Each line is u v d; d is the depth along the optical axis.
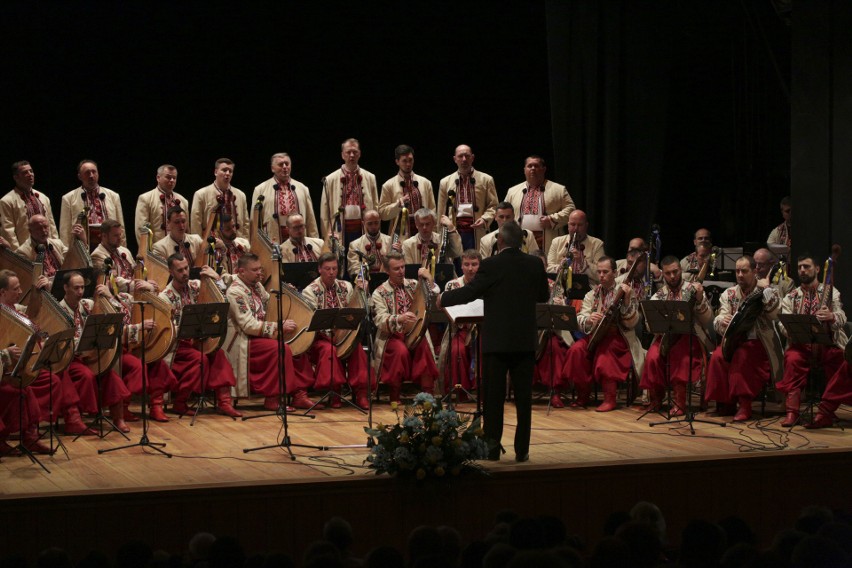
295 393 8.86
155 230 10.08
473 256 8.72
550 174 13.60
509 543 4.10
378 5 12.72
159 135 11.96
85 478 6.18
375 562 3.80
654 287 10.08
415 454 6.13
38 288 7.86
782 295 9.80
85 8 11.44
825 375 8.28
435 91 13.11
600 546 3.78
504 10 13.12
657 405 8.67
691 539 4.01
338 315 7.79
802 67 9.64
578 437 7.50
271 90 12.38
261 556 3.94
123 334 8.21
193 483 5.96
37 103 11.31
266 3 12.19
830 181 9.43
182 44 11.93
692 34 12.70
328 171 12.83
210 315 7.80
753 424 8.06
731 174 13.02
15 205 9.54
